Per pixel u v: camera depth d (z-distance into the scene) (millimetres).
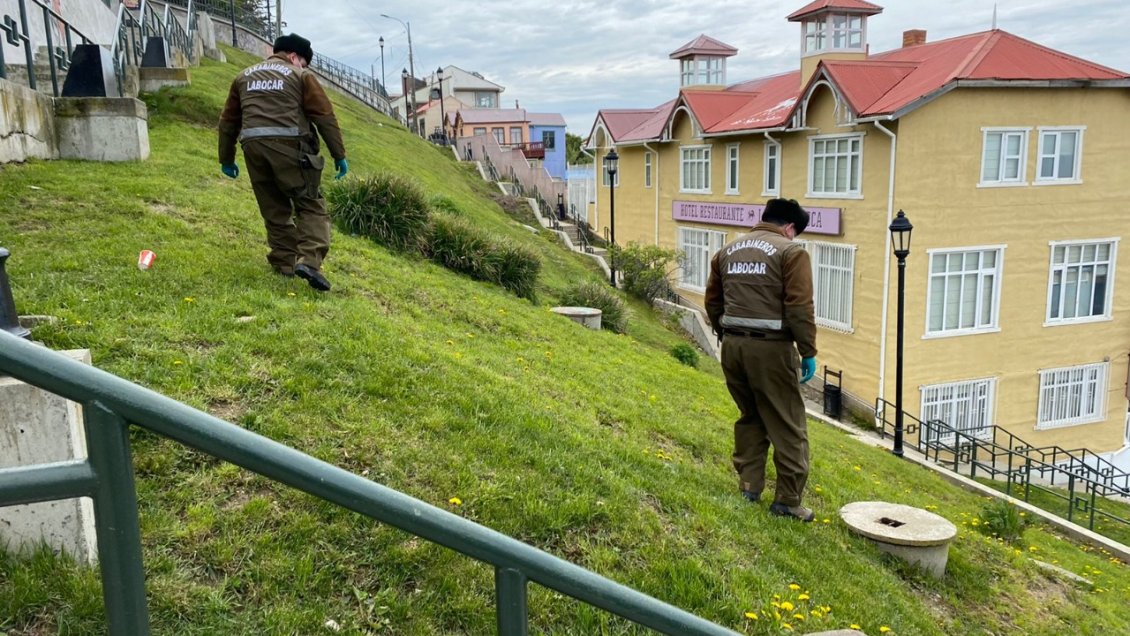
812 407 20594
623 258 23016
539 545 4086
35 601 2684
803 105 20797
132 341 4672
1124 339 20859
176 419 1131
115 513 1116
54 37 13273
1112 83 18672
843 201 20016
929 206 18406
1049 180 19250
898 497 7977
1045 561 7785
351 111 30422
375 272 8578
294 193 6281
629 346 11086
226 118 6328
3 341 1059
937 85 17734
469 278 11453
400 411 4828
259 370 4770
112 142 9273
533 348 8219
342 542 3514
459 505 4094
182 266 6129
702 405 8500
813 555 5094
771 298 5355
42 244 5996
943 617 5227
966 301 19297
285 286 6418
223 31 34500
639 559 4273
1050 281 19844
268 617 3035
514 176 37562
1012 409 20125
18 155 8117
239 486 3682
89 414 1092
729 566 4492
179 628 2873
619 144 32844
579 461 5004
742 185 25016
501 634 1335
